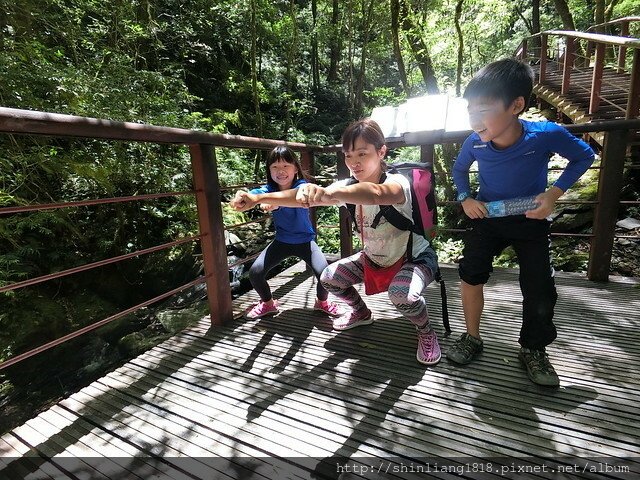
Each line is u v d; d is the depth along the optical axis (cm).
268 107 1017
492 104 136
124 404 160
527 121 150
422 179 169
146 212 535
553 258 402
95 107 392
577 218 432
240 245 555
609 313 220
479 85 136
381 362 181
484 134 144
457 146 545
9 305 411
